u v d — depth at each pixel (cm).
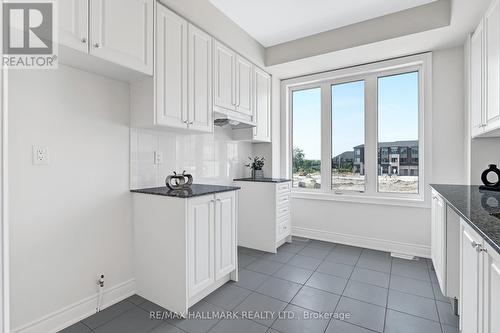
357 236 339
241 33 291
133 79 205
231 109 287
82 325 175
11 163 151
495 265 100
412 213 305
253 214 333
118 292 208
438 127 287
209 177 309
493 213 134
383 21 266
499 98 178
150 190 217
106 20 164
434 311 190
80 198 184
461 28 239
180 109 219
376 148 331
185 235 188
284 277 248
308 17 269
